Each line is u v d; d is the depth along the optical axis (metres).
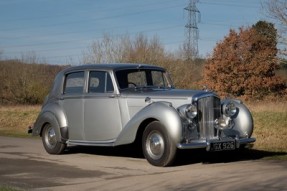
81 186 7.26
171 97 8.94
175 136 8.34
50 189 7.07
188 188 6.91
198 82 38.28
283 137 13.24
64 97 10.60
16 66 51.25
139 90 9.73
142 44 35.16
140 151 11.10
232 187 6.88
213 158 9.70
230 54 39.56
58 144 10.70
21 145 12.80
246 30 39.62
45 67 51.59
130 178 7.78
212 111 8.90
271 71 39.38
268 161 9.25
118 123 9.49
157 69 10.39
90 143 9.98
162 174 8.04
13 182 7.67
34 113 24.03
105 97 9.70
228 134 9.10
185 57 39.88
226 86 39.34
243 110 9.44
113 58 34.44
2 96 50.16
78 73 10.42
